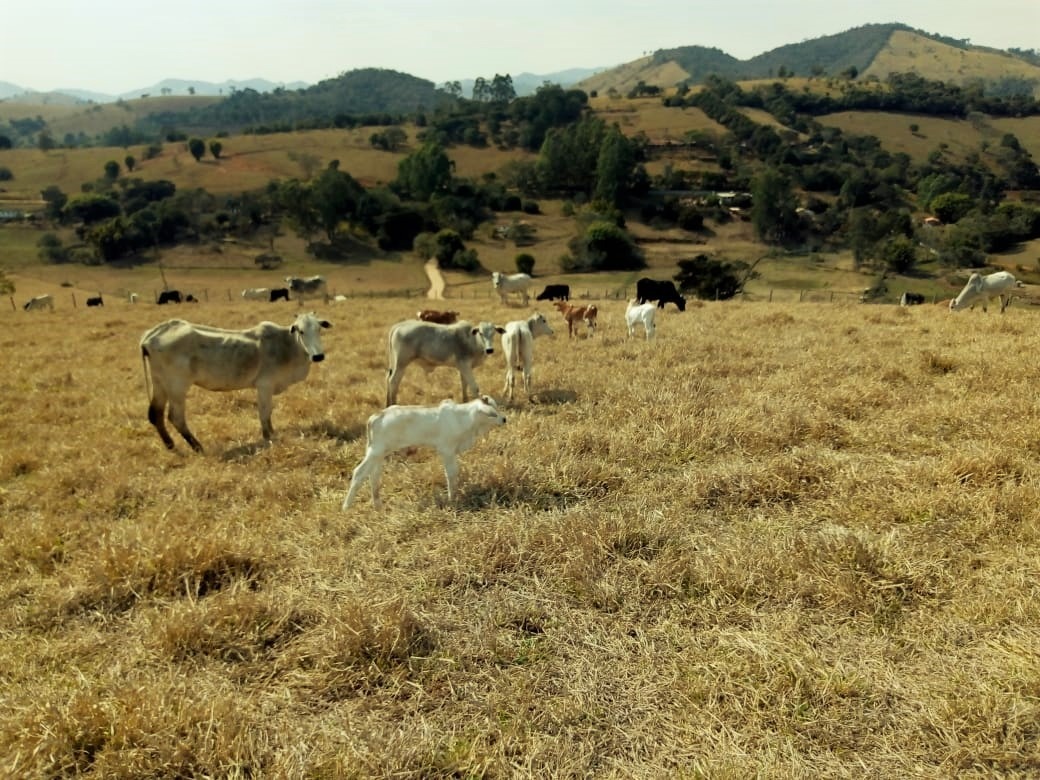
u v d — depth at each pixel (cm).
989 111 17338
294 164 13325
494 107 17875
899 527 612
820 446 815
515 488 712
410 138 15925
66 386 1334
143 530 621
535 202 10612
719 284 4225
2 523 686
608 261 7894
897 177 11575
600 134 11381
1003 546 574
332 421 985
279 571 582
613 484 728
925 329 1562
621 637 491
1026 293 4503
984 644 465
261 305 3184
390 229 8844
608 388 1071
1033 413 844
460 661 469
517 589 550
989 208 9338
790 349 1368
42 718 406
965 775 372
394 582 563
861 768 379
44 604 535
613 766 387
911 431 855
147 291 6850
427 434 684
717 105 16325
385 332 1919
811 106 17325
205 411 1123
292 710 434
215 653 479
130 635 506
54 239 8750
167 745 388
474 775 382
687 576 551
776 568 548
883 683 436
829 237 8944
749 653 464
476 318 2347
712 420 866
